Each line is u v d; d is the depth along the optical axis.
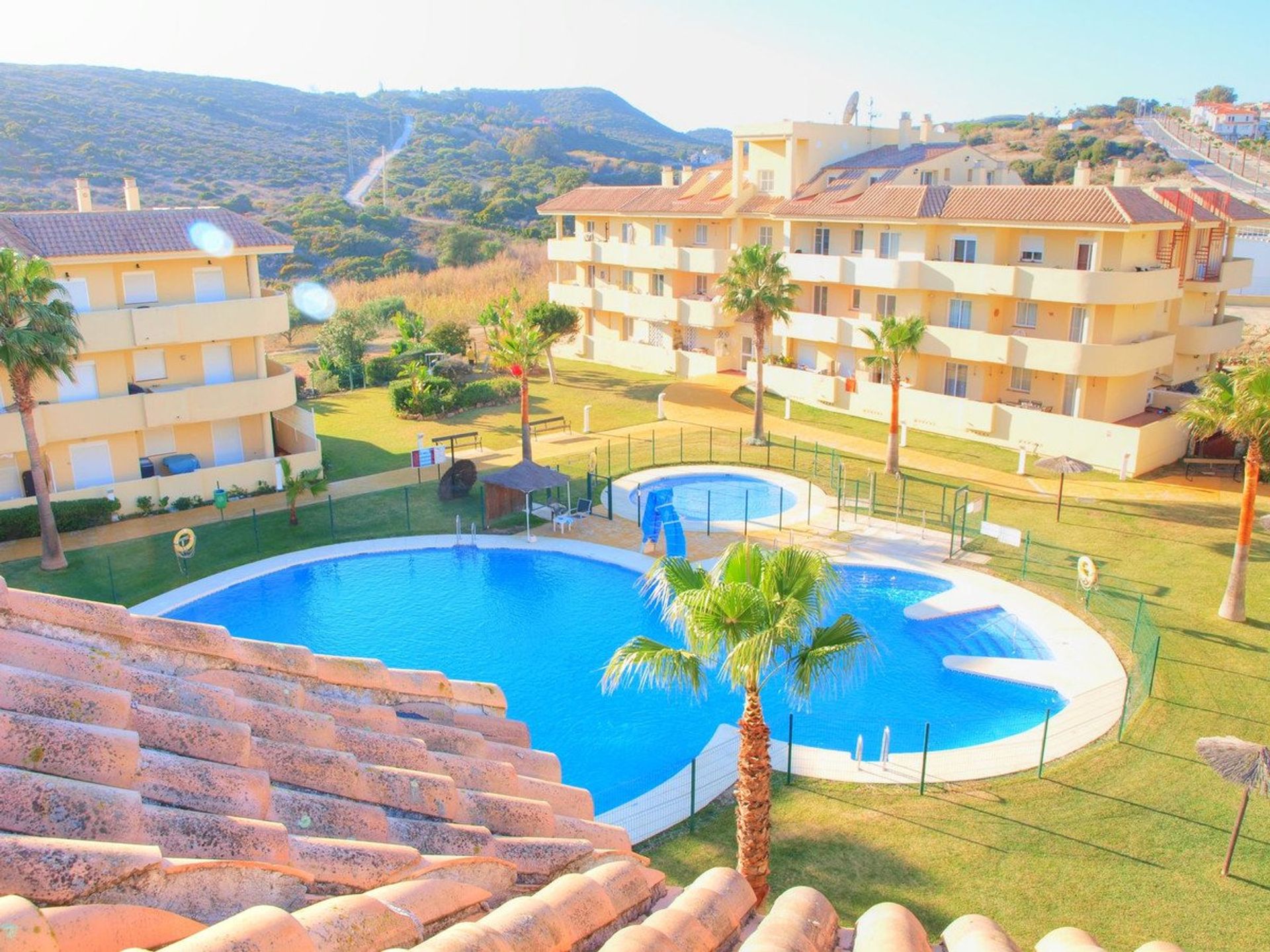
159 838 4.48
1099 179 123.06
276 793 5.56
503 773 7.54
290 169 154.12
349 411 57.53
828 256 53.47
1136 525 37.34
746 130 60.00
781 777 22.36
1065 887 17.84
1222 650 27.39
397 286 96.12
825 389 55.53
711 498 42.28
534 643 30.53
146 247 38.28
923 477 43.69
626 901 5.75
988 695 26.59
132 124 151.88
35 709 5.14
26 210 108.44
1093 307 44.94
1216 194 50.91
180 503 40.34
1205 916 17.00
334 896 4.85
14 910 3.19
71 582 33.50
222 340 41.75
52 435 37.47
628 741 24.97
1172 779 21.42
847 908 17.33
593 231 72.31
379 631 31.41
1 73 157.12
